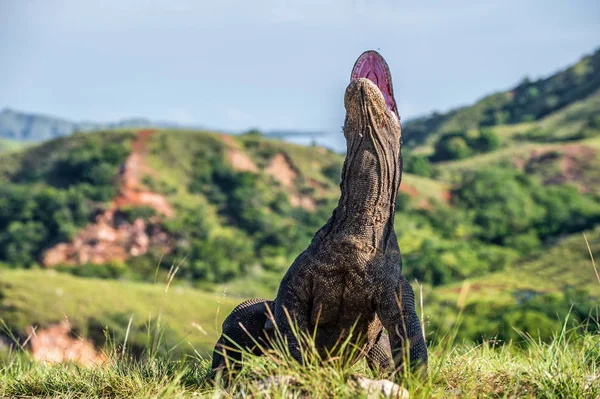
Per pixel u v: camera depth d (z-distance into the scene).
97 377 7.39
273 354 6.91
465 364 7.38
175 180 129.75
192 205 124.25
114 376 7.24
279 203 130.38
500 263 99.88
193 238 114.50
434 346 8.16
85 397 7.02
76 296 65.69
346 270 6.66
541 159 154.88
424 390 5.84
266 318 7.63
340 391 5.77
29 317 60.66
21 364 8.38
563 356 7.00
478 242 118.00
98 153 131.12
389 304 6.72
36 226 113.81
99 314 62.34
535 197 133.88
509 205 125.44
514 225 121.38
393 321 6.71
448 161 173.25
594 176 143.12
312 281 6.75
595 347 7.63
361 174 6.68
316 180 139.62
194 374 7.72
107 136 139.62
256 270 109.69
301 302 6.82
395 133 6.80
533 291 82.06
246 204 125.88
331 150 154.62
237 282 105.69
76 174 127.12
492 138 176.75
